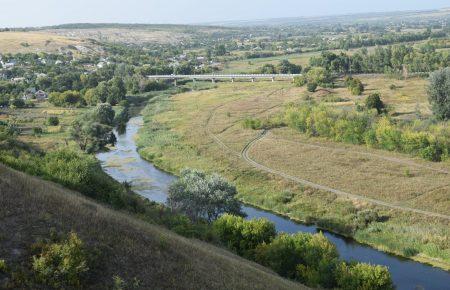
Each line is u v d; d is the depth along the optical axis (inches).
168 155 4237.2
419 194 2967.5
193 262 1327.5
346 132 4126.5
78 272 1026.1
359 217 2753.4
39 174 1998.0
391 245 2480.3
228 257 1668.3
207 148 4301.2
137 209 2030.0
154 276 1155.9
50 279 981.2
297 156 3890.3
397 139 3757.4
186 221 2057.1
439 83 4399.6
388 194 3019.2
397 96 5669.3
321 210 2942.9
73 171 2006.6
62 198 1385.3
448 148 3516.2
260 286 1347.2
